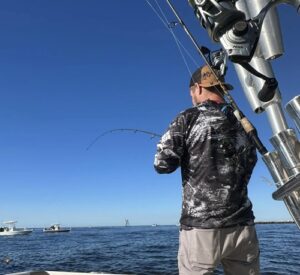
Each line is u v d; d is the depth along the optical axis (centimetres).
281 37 159
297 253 2412
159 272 1881
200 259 205
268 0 159
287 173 154
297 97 149
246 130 189
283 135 155
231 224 207
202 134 215
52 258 3350
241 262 214
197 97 231
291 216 154
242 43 143
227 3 143
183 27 213
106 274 444
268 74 159
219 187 210
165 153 216
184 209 215
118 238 7444
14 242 6862
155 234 9094
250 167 221
